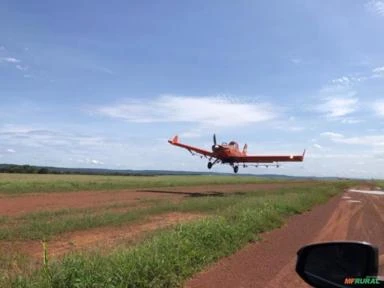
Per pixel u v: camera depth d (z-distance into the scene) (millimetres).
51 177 65875
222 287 7898
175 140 40125
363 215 22484
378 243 13219
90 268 6973
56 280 6531
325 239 13734
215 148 39094
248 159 39250
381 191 58250
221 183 69750
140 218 18875
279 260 10266
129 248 9086
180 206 24281
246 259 10336
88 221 16891
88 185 46125
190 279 8453
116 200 30094
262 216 16109
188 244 9570
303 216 21000
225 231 11805
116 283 6809
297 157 38125
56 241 13023
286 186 59406
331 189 49406
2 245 12242
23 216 19359
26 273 7391
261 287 7902
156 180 67812
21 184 42281
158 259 7949
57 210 22266
